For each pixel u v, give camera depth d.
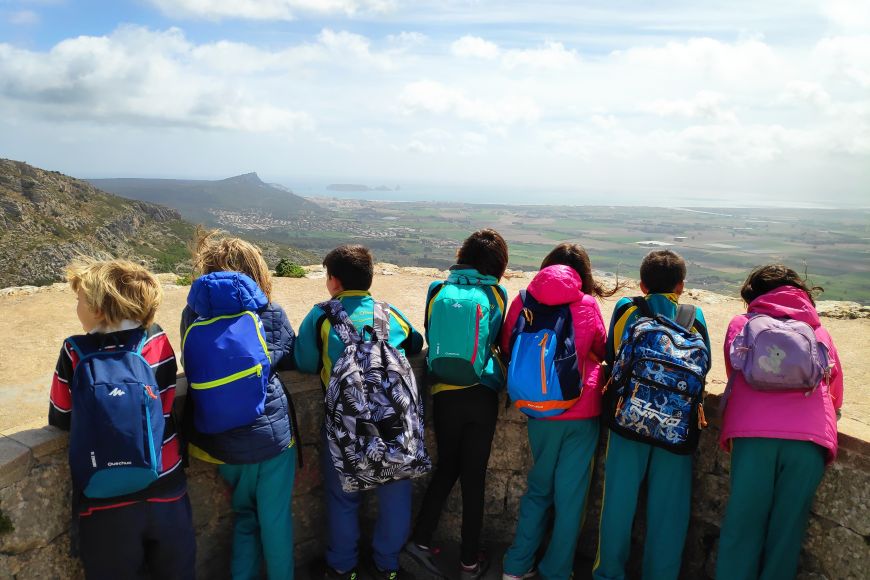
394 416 2.42
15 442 2.02
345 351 2.47
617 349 2.68
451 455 2.82
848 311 5.41
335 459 2.41
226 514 2.74
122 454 1.88
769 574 2.45
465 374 2.62
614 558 2.70
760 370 2.29
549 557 2.85
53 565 2.13
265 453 2.33
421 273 7.28
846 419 2.52
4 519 1.95
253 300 2.40
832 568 2.45
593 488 3.07
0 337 4.36
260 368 2.30
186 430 2.38
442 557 3.14
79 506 2.00
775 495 2.38
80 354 1.99
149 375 2.00
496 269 2.83
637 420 2.44
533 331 2.64
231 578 2.75
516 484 3.19
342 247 2.76
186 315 2.46
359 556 3.03
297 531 2.98
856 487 2.34
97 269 2.06
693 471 2.85
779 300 2.49
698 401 2.40
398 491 2.75
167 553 2.16
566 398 2.55
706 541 2.86
